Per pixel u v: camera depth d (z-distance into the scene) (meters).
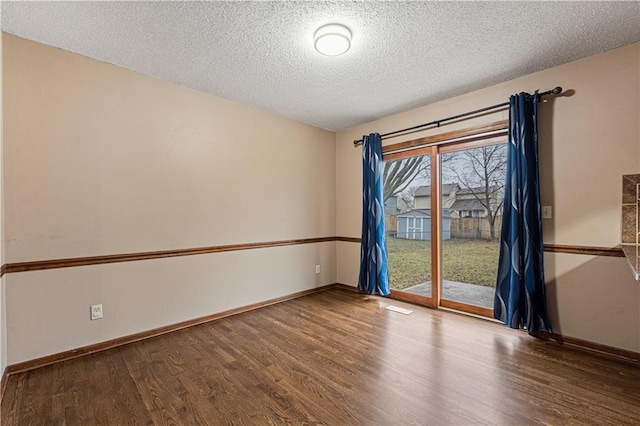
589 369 2.14
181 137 2.98
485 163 3.17
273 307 3.61
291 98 3.31
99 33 2.13
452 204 3.42
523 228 2.67
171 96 2.91
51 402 1.80
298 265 4.07
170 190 2.90
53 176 2.28
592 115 2.43
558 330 2.60
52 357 2.26
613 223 2.35
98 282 2.48
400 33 2.12
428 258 3.62
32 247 2.19
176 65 2.58
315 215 4.30
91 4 1.82
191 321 3.02
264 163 3.69
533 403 1.76
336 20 1.98
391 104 3.48
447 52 2.38
